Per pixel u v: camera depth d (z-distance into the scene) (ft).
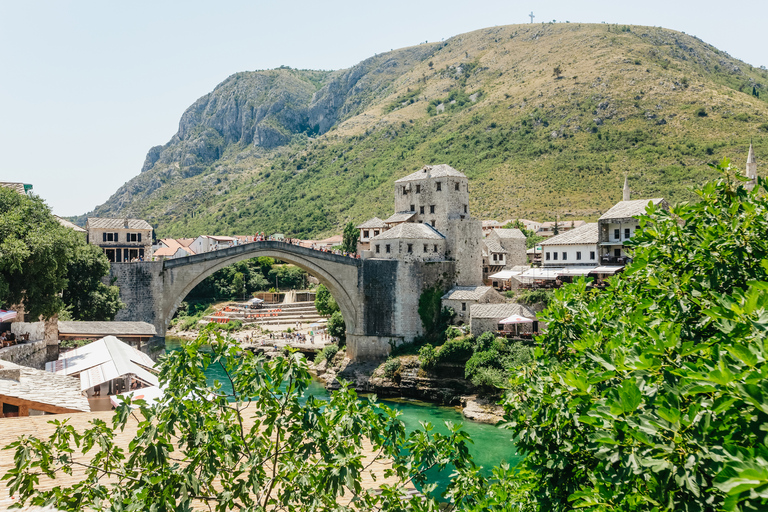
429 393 207.21
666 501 26.84
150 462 34.86
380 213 570.87
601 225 228.22
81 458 53.26
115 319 201.57
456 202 261.03
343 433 37.11
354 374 230.07
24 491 34.27
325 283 245.24
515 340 195.62
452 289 247.91
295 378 36.65
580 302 57.67
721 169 56.59
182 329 382.42
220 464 36.78
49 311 141.18
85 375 106.63
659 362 30.53
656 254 52.54
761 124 521.65
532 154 600.80
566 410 39.50
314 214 638.53
